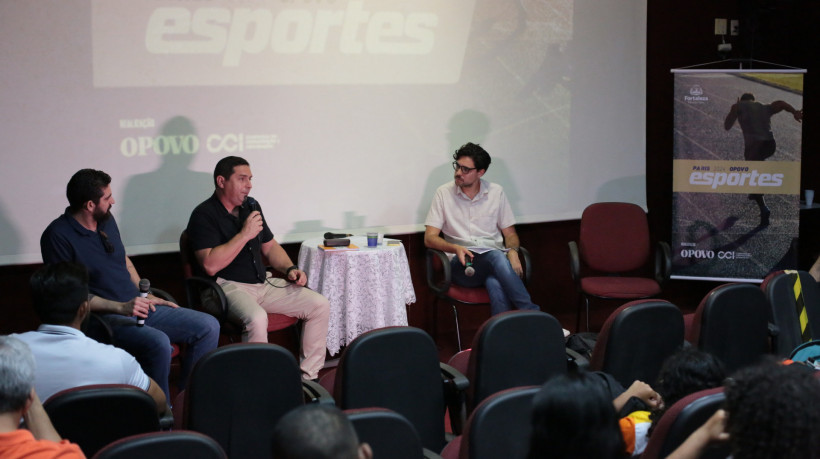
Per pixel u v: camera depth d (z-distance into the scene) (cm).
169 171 421
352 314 409
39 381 241
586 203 534
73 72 395
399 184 479
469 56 485
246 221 377
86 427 201
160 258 432
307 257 425
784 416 130
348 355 238
